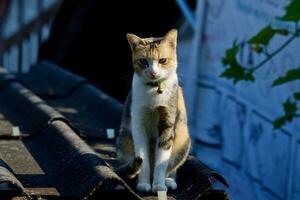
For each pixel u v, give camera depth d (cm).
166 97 560
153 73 556
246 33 952
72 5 1234
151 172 583
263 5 919
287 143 852
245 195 945
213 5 1041
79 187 505
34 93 875
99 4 1205
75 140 596
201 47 1057
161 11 1204
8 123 708
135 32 1257
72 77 943
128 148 582
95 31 1252
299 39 829
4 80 906
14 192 491
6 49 1627
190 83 1065
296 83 837
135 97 567
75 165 544
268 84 895
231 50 717
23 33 1545
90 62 1280
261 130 912
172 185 548
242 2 970
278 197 865
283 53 861
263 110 906
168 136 562
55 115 673
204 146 1038
